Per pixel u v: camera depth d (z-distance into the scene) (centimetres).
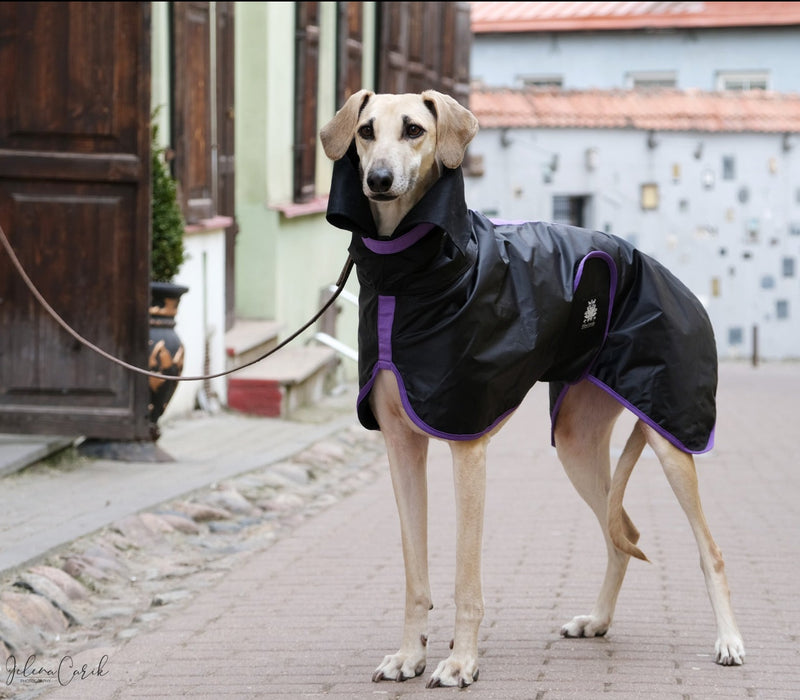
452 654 472
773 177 2530
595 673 481
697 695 453
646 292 510
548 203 2516
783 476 998
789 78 2845
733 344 2578
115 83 845
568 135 2503
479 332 455
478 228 473
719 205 2533
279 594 620
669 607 588
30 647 532
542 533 759
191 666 507
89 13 843
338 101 1558
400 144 443
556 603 594
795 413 1481
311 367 1277
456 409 456
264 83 1316
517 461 1070
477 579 470
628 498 885
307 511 834
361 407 477
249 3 1302
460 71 2220
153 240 904
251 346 1242
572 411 530
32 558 604
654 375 501
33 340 858
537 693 456
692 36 2872
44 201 852
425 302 453
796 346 2578
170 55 1048
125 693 475
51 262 855
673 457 501
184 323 1090
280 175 1380
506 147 2508
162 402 885
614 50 2917
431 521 799
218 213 1250
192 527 743
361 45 1648
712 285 2552
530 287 473
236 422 1141
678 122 2506
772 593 615
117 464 870
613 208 2525
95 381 860
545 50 2955
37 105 848
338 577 652
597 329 505
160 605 606
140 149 844
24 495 754
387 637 542
